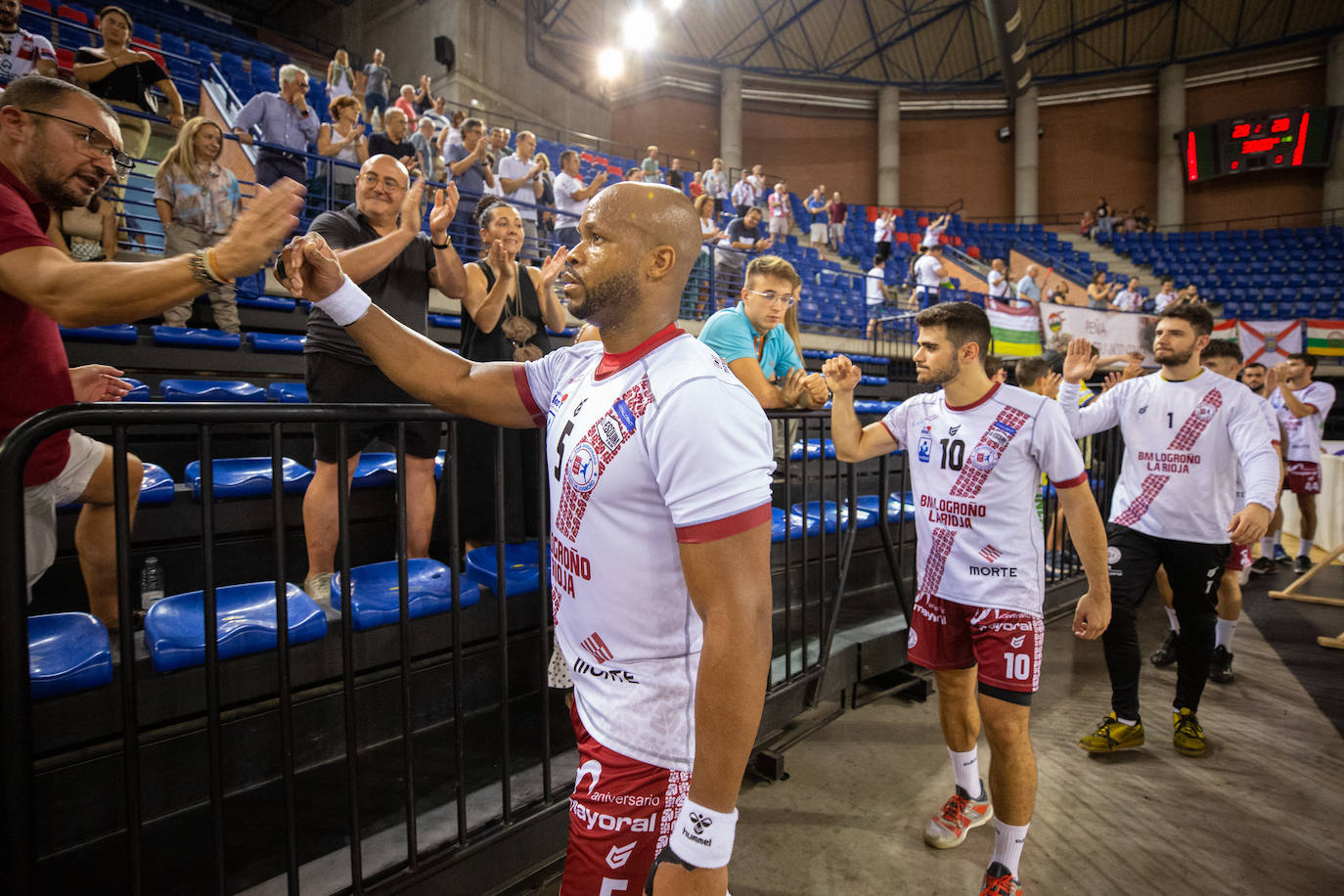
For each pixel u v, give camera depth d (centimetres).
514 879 180
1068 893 196
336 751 192
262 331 434
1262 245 1605
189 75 803
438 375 125
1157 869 207
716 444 86
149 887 152
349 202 518
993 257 1666
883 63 1816
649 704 98
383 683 200
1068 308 955
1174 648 369
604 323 99
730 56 1778
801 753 271
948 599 207
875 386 794
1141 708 317
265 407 128
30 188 131
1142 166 1800
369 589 198
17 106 126
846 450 239
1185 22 1653
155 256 421
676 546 96
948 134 1897
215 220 375
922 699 320
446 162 635
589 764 102
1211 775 262
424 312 233
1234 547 340
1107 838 222
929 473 213
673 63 1770
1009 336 947
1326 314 1371
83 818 150
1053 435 191
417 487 234
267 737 179
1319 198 1638
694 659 99
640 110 1783
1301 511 589
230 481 222
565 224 657
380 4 1446
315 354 212
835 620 288
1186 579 278
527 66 1459
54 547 156
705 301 757
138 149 458
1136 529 286
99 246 399
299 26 1608
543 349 263
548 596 234
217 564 222
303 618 175
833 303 1069
